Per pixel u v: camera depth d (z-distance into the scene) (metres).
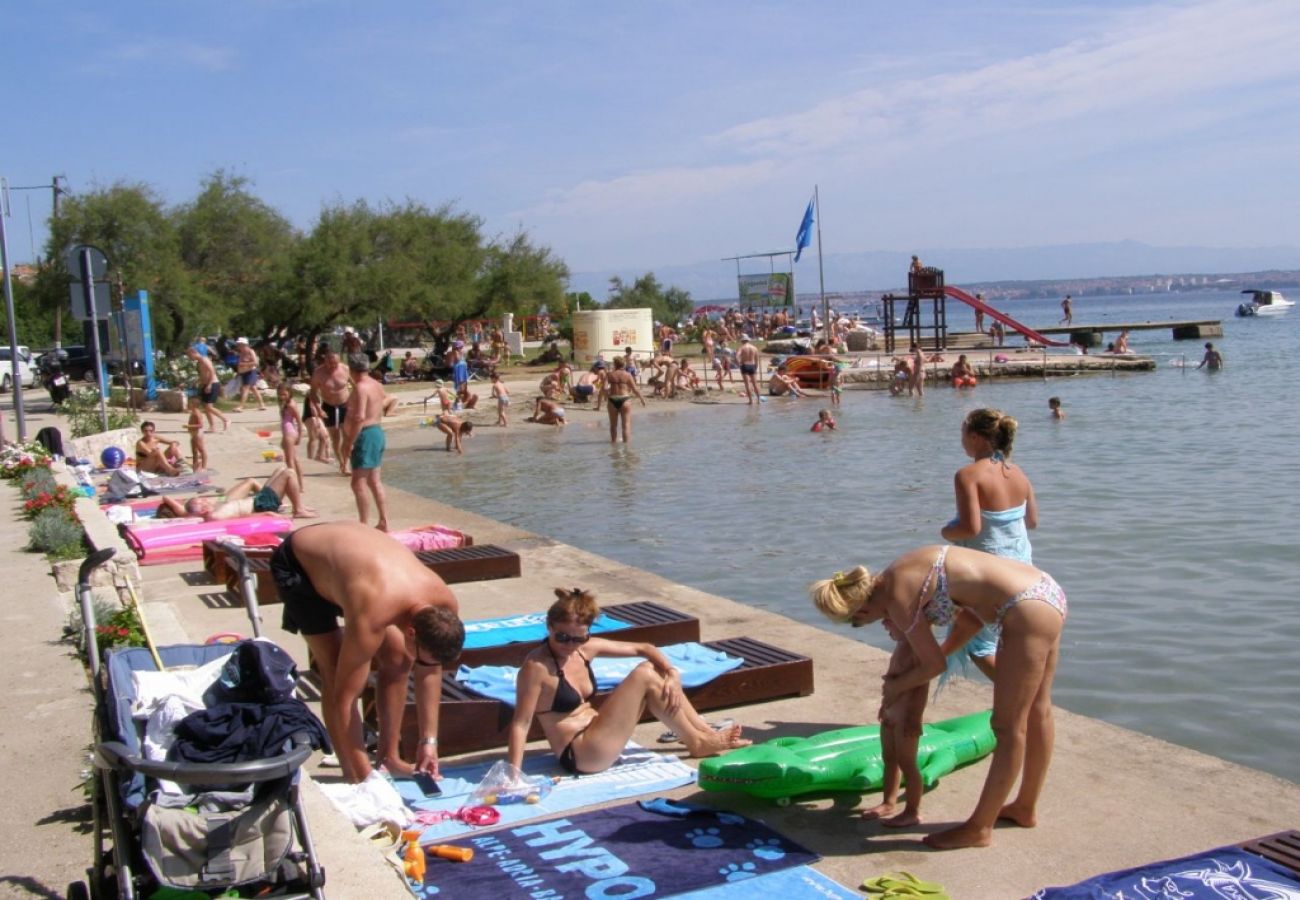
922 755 5.84
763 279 70.69
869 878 4.78
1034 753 5.23
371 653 5.51
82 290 19.45
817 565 12.91
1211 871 4.61
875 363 44.81
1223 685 8.39
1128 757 6.24
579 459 23.47
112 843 4.46
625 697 5.93
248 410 31.59
